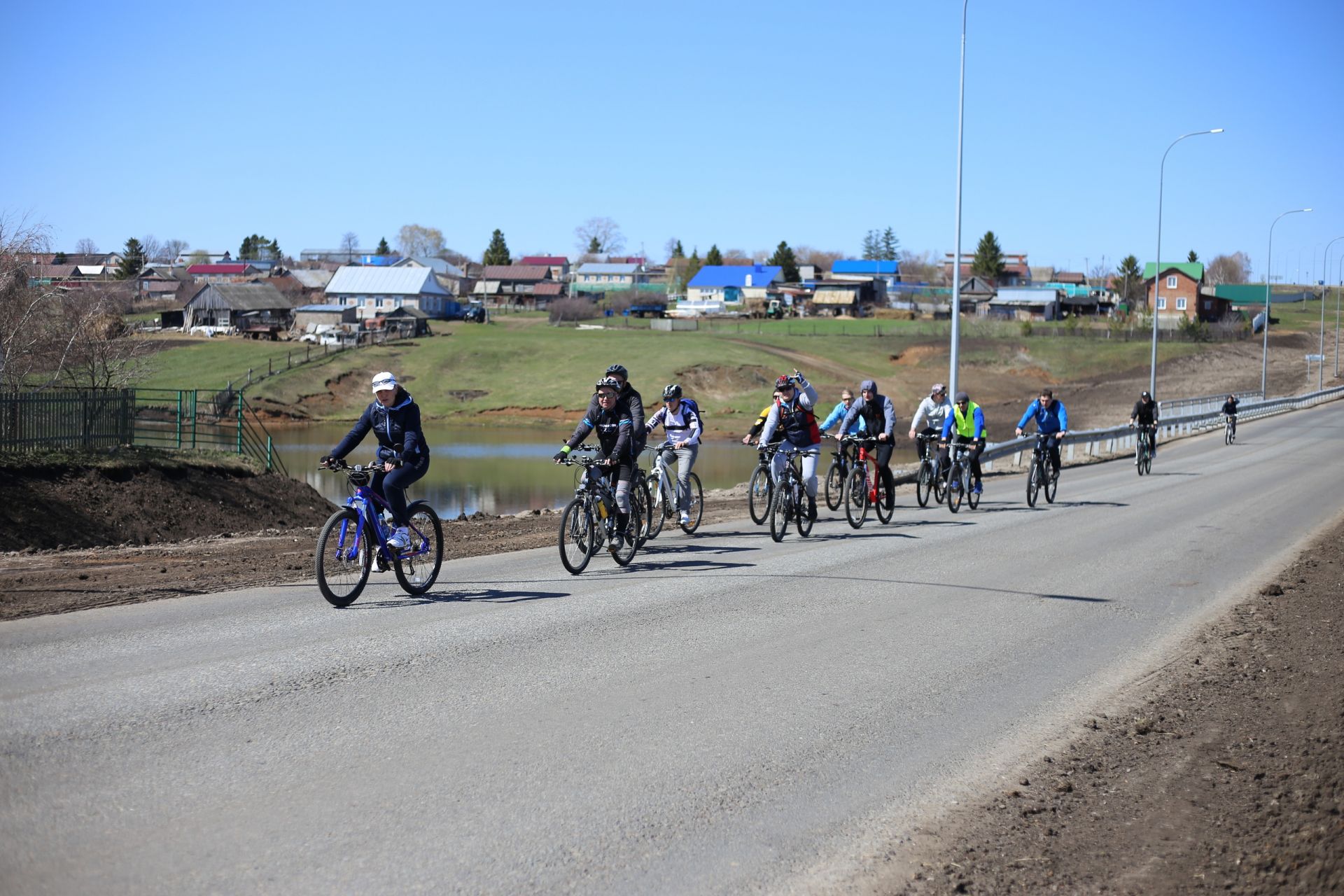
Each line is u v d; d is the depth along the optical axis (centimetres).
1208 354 9612
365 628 847
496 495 3184
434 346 8562
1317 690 725
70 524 2080
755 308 13150
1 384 2566
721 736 612
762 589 1069
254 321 10162
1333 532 1652
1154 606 1051
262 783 514
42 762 532
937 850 472
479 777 532
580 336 9600
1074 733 644
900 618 954
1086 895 430
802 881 438
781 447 1451
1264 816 500
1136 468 3080
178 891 407
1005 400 7500
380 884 418
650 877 435
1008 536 1557
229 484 2589
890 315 13225
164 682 676
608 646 811
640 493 1216
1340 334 11450
